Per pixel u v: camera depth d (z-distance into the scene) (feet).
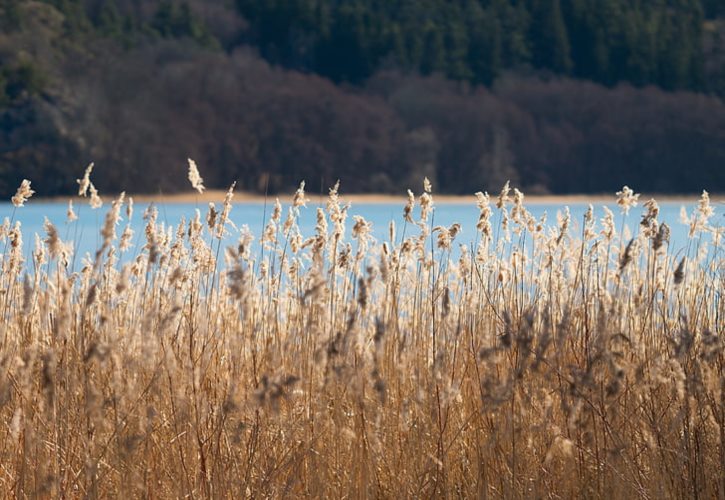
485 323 69.87
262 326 68.59
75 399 60.95
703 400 60.13
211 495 58.75
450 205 600.39
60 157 612.29
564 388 60.75
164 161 646.33
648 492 59.47
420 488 59.52
